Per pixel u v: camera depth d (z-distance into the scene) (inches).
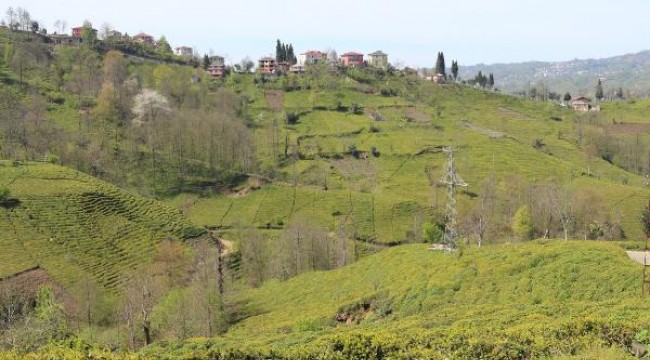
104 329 2773.1
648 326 1099.3
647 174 7367.1
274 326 2395.4
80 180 4626.0
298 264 3858.3
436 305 2128.4
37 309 2625.5
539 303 1867.6
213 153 6186.0
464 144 7347.4
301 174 6309.1
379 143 7288.4
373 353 1115.9
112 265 3708.2
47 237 3747.5
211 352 1192.8
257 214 5231.3
